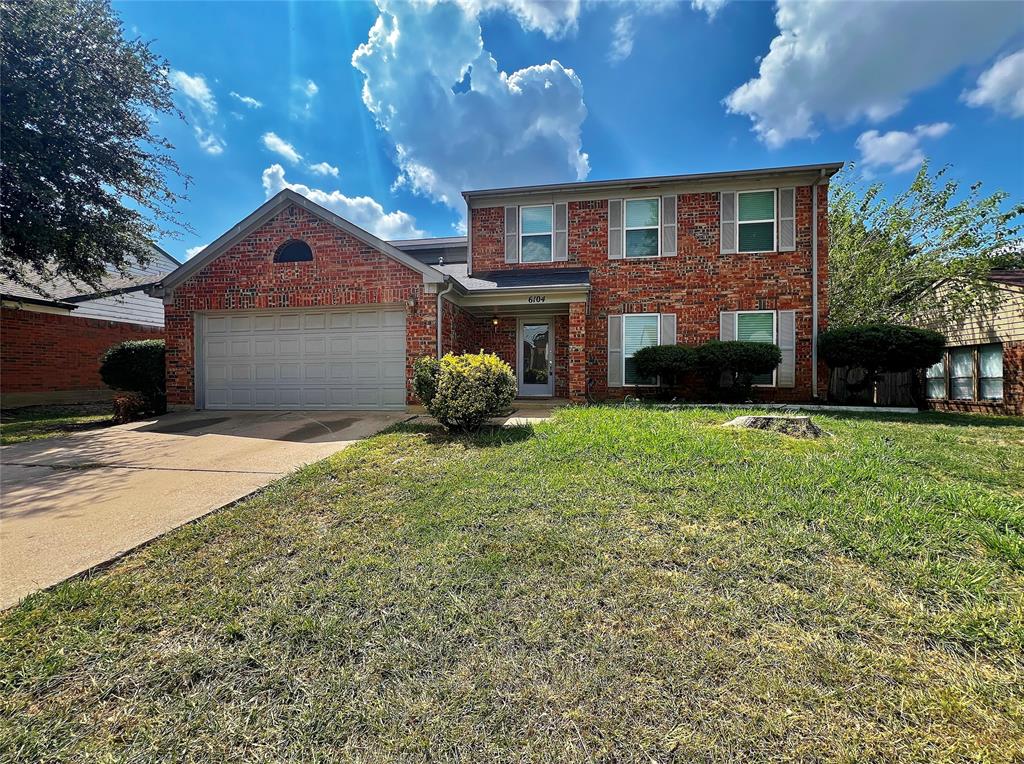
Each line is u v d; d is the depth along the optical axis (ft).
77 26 29.17
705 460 15.56
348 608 8.11
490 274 38.78
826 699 5.90
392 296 29.89
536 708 5.85
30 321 40.52
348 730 5.64
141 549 10.72
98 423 28.53
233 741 5.53
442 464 16.51
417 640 7.22
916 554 9.39
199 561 10.03
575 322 33.27
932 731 5.46
